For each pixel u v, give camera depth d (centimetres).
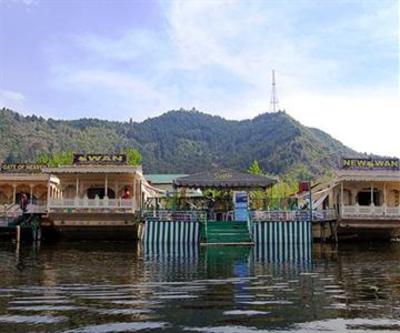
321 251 3488
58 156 7725
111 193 4847
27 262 2584
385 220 4334
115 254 3145
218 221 4150
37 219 4441
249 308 1288
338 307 1302
